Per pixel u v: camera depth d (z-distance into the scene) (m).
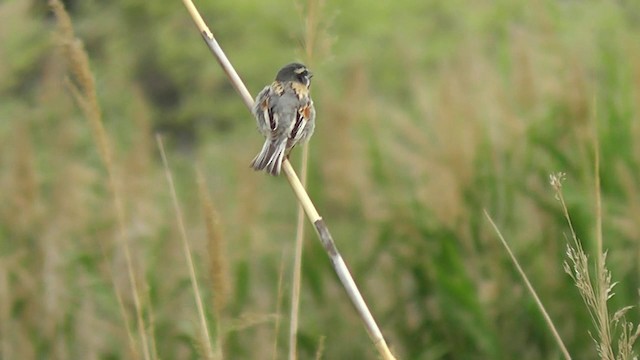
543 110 12.54
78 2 33.06
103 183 13.19
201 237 12.15
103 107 22.25
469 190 12.00
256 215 12.40
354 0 27.62
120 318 11.24
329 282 12.09
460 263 11.41
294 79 9.03
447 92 12.58
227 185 14.77
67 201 12.62
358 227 12.63
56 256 12.25
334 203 12.72
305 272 12.08
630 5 19.73
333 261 6.84
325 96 13.49
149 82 33.25
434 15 27.41
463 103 12.53
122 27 32.31
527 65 12.68
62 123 15.67
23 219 12.45
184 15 31.55
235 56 29.81
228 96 30.53
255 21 29.61
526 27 14.45
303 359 11.50
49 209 12.77
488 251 11.84
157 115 30.30
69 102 16.09
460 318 11.34
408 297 11.97
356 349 11.70
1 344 11.56
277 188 13.75
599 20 17.98
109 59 31.50
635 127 11.76
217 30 30.67
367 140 13.02
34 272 12.18
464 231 11.86
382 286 12.16
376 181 12.71
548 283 11.46
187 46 31.03
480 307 11.25
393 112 13.57
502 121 12.49
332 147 12.78
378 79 23.59
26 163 12.68
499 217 11.94
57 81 16.31
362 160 12.86
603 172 11.64
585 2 19.19
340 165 12.67
